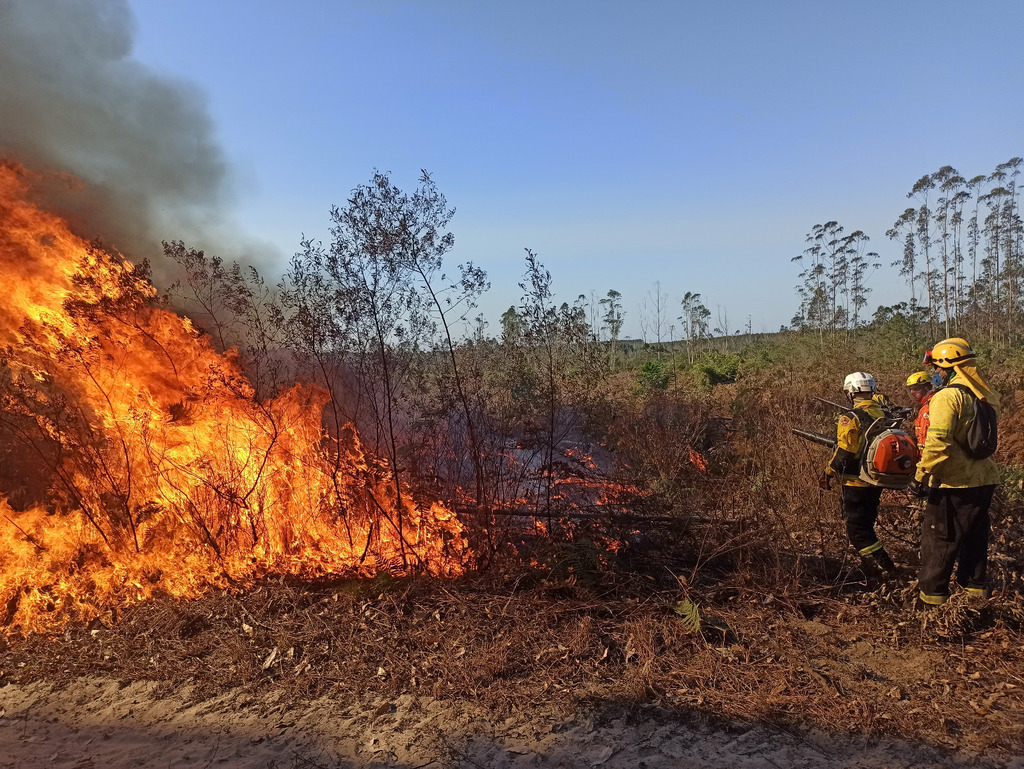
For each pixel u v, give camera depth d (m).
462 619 3.92
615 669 3.39
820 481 4.39
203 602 4.30
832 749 2.72
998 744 2.68
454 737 2.92
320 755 2.85
